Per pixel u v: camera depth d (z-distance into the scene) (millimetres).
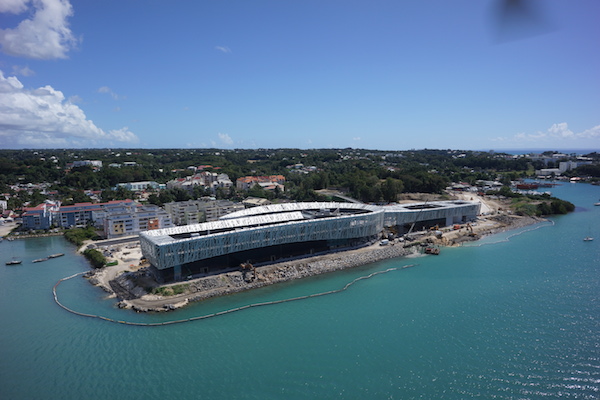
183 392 89750
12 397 89312
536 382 89312
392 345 107062
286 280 158375
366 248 197750
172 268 150750
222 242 158250
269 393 88750
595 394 84750
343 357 102125
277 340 111500
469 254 192750
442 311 127250
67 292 149625
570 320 118500
